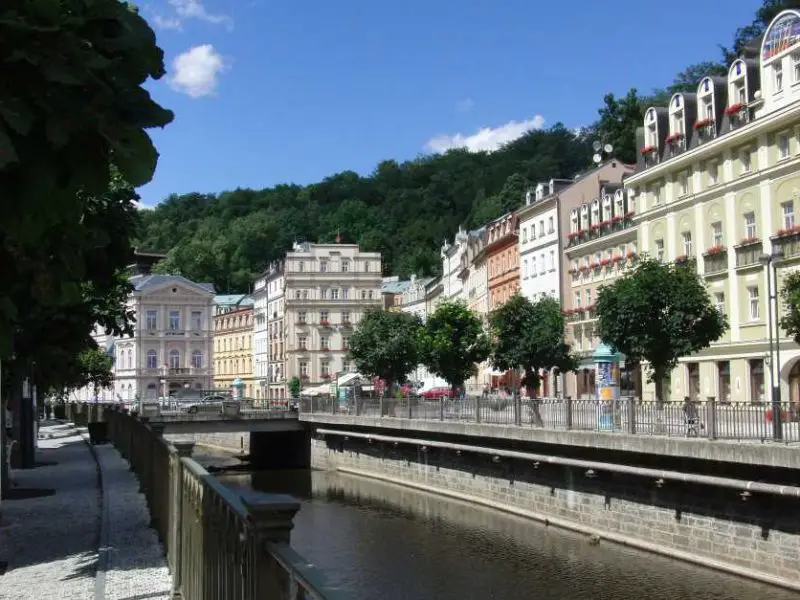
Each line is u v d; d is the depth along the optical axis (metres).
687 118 47.62
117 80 3.50
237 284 160.00
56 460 34.28
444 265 108.56
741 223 42.44
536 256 68.31
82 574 11.96
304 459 58.69
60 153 3.44
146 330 110.00
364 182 184.75
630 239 54.41
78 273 4.35
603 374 33.38
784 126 39.28
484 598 21.12
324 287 111.06
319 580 3.56
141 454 22.11
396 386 68.81
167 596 10.25
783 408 19.50
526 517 31.64
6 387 18.59
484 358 58.75
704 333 32.91
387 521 33.03
